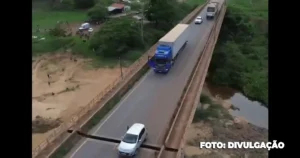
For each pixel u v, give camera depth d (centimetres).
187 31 5347
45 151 2566
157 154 2583
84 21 9400
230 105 4925
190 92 3634
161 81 4034
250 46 7775
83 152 2617
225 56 6328
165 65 4228
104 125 3009
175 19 8162
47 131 3875
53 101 4725
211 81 5684
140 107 3356
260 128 4238
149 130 2919
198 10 8175
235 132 4038
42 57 6456
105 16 9112
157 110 3291
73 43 6962
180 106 3262
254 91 5291
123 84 3812
